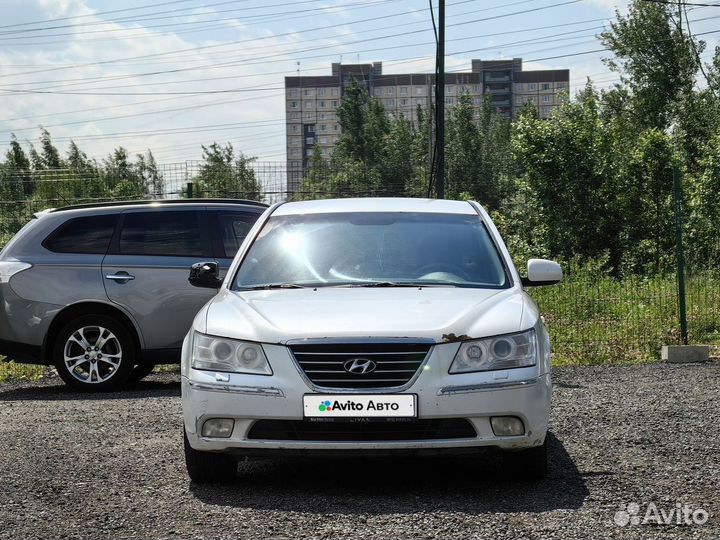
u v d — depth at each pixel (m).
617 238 32.38
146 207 10.24
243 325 5.36
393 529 4.56
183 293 10.02
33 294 9.92
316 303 5.56
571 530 4.51
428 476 5.75
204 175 25.22
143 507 5.10
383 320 5.24
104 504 5.18
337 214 6.73
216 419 5.26
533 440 5.19
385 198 7.20
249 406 5.14
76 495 5.38
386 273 6.09
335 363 5.10
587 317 13.61
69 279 9.95
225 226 10.25
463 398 5.06
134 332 10.03
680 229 12.78
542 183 33.28
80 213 10.22
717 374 10.43
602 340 12.73
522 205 34.47
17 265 9.98
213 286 6.61
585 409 8.09
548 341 5.69
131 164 75.94
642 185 32.06
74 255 10.03
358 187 105.56
